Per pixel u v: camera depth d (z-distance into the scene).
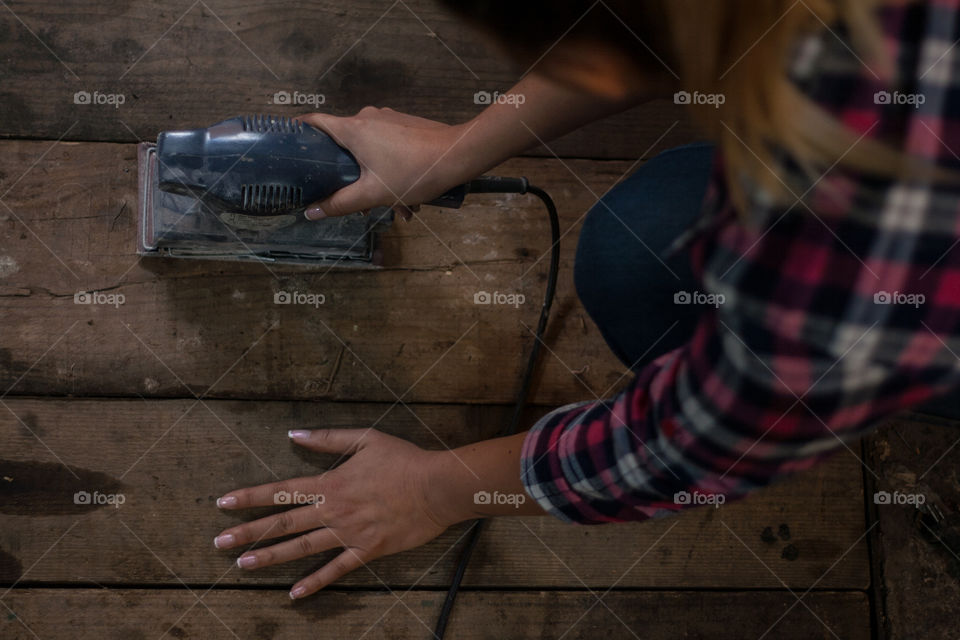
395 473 0.96
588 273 0.86
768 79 0.33
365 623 1.03
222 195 0.81
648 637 1.06
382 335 1.05
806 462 0.48
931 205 0.36
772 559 1.08
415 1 1.08
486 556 1.05
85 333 1.01
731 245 0.40
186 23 1.04
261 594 1.02
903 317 0.39
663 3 0.33
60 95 1.02
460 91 1.08
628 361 0.91
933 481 1.09
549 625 1.05
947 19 0.35
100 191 1.02
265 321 1.03
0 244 1.00
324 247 0.96
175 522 1.01
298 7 1.06
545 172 1.09
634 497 0.57
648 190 0.82
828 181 0.36
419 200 0.87
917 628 1.07
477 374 1.07
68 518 0.99
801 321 0.39
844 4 0.34
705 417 0.45
